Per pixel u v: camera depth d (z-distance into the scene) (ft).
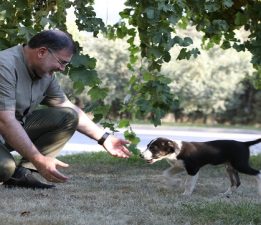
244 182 23.09
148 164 28.50
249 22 27.20
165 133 73.72
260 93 105.29
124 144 15.06
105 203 16.47
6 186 18.74
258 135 76.07
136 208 15.80
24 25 21.80
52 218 14.15
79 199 17.15
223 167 27.55
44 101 17.01
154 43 21.40
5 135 12.53
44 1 21.75
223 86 101.91
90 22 20.54
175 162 21.16
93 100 22.20
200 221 14.26
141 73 26.02
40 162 11.73
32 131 16.94
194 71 100.12
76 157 32.09
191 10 23.16
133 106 26.21
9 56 14.28
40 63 13.78
